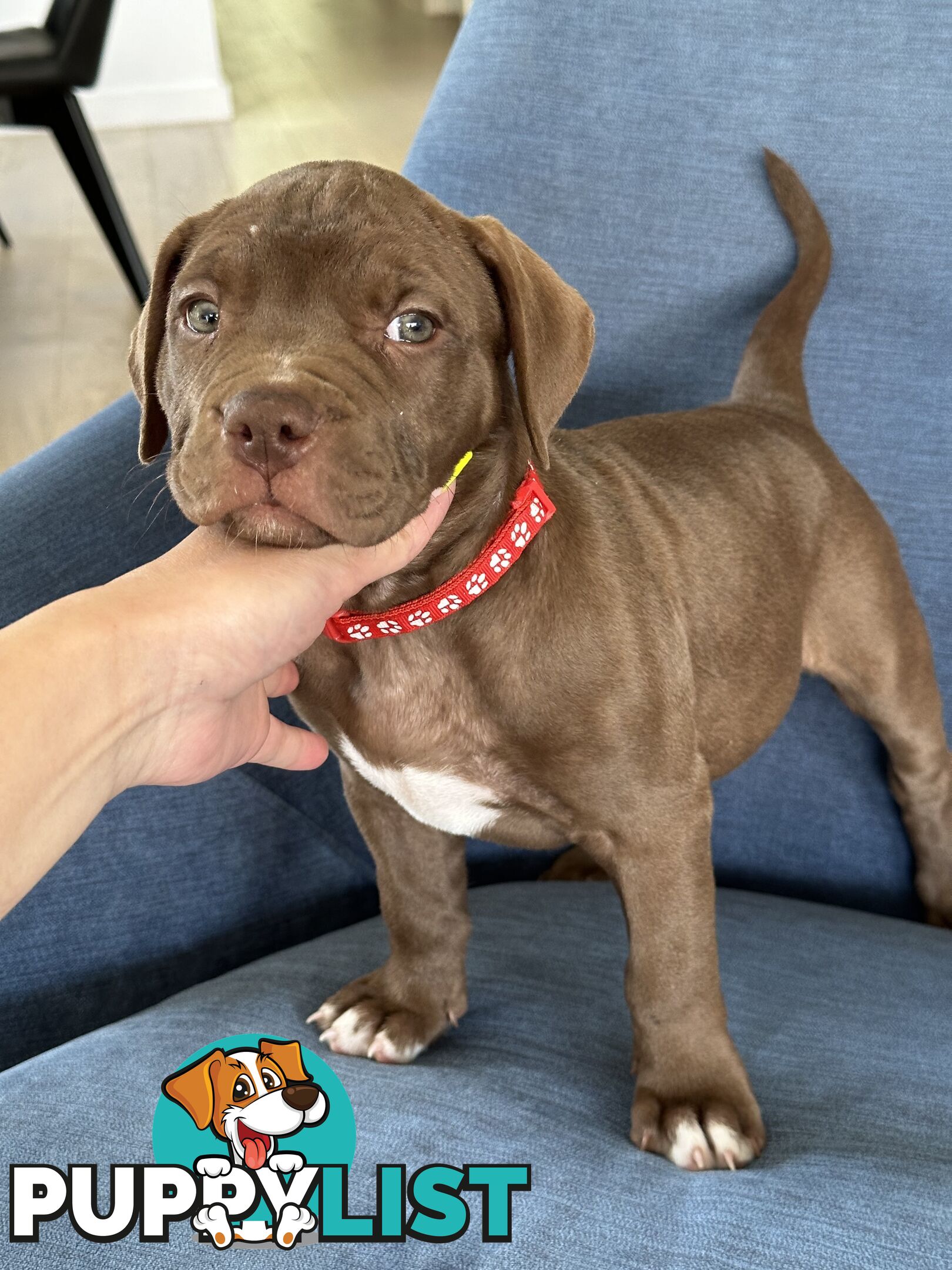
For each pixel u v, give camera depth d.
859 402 0.54
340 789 0.52
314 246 0.30
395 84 2.17
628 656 0.35
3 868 0.22
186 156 1.80
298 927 0.50
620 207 0.55
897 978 0.42
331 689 0.37
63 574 0.45
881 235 0.52
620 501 0.39
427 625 0.34
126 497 0.47
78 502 0.46
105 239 1.34
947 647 0.54
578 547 0.35
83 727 0.24
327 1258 0.29
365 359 0.29
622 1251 0.28
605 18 0.55
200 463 0.28
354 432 0.28
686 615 0.40
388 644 0.35
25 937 0.43
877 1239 0.28
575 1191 0.30
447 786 0.37
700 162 0.54
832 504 0.48
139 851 0.45
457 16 2.74
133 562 0.47
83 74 1.22
